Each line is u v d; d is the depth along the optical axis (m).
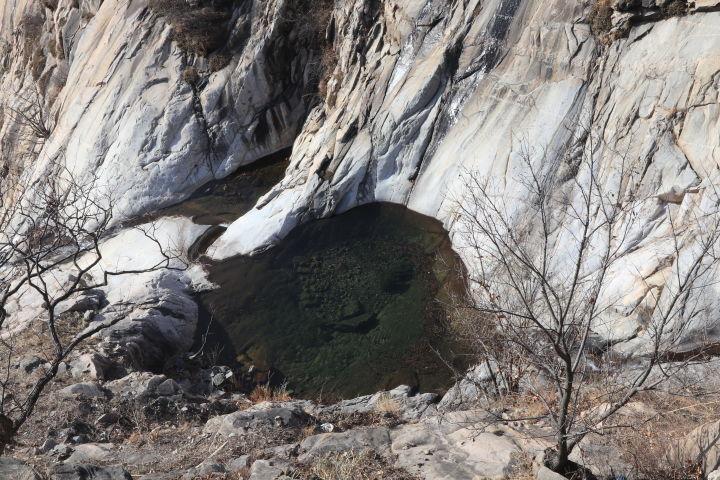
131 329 12.49
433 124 15.80
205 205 17.78
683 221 10.91
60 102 22.12
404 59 16.69
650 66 12.55
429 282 13.43
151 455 8.21
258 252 15.31
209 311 13.97
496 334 8.57
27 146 23.31
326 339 12.73
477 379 9.81
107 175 18.61
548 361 6.62
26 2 27.77
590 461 6.28
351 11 18.09
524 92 14.39
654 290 10.23
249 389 11.89
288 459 7.25
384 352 12.14
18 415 9.30
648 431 6.75
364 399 10.32
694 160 11.34
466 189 14.11
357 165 16.19
